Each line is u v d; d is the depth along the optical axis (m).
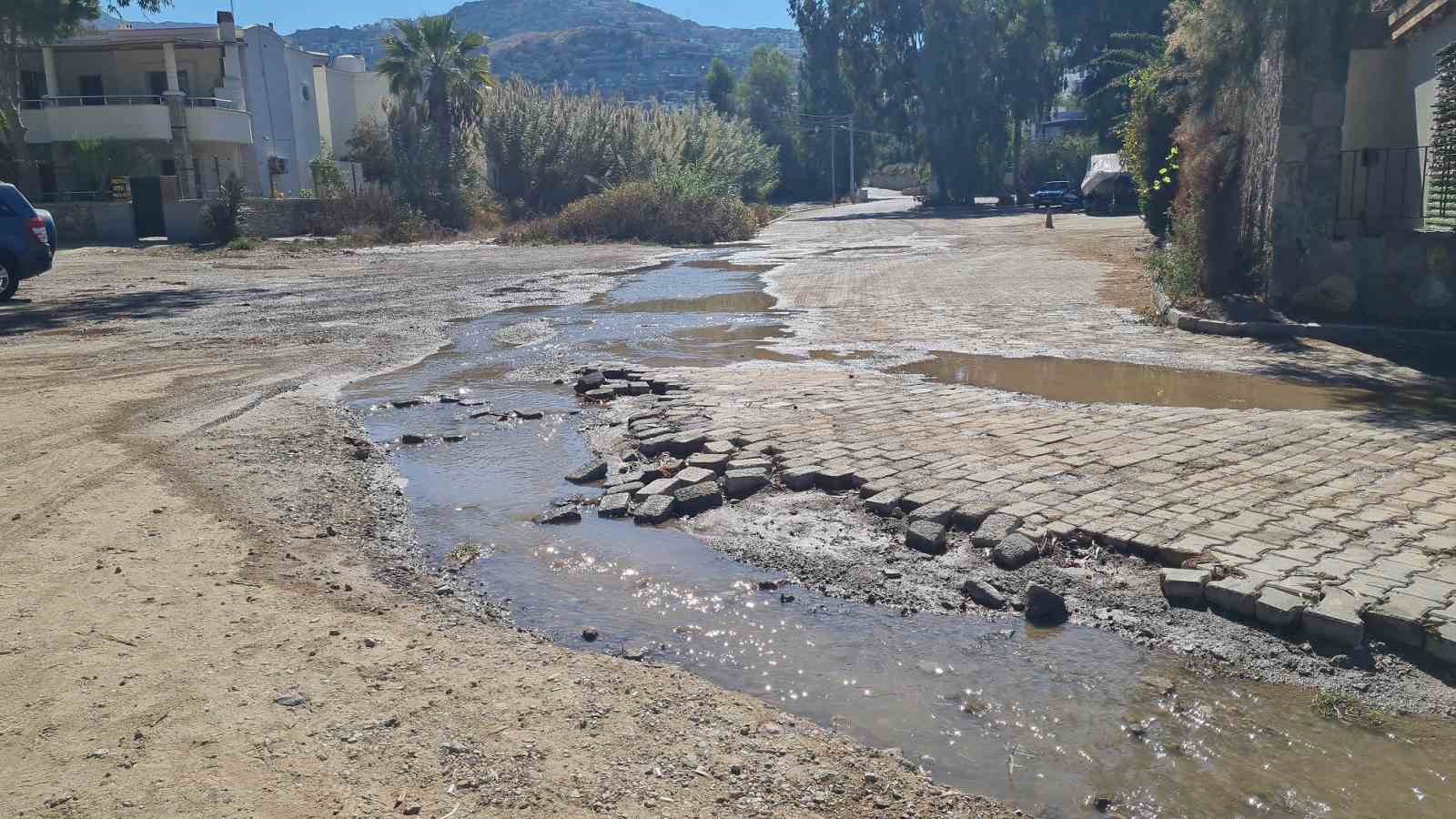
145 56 39.34
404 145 42.84
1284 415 7.82
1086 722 3.64
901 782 3.23
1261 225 12.45
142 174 34.75
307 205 35.81
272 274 21.81
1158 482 5.97
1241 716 3.66
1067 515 5.39
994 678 3.97
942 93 61.78
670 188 35.72
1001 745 3.50
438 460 7.25
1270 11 11.73
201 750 3.27
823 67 71.56
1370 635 4.08
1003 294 16.31
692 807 3.04
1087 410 8.09
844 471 6.27
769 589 4.88
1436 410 8.02
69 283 19.69
